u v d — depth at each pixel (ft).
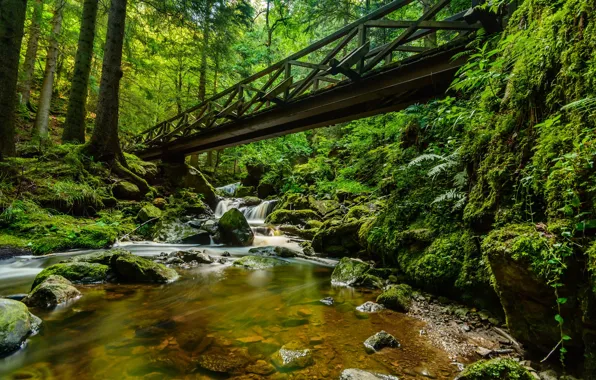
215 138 31.50
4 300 7.14
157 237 21.62
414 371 6.01
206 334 7.60
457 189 11.25
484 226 9.08
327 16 38.55
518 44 8.05
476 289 8.98
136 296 10.44
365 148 31.91
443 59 14.94
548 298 5.65
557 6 7.41
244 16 44.19
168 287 11.69
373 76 17.43
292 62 21.66
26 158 22.38
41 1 34.17
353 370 5.65
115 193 26.43
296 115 22.74
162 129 40.45
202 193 39.37
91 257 12.94
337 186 33.12
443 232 11.23
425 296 10.52
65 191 21.20
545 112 7.06
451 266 9.88
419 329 8.04
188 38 47.06
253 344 7.09
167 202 30.35
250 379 5.66
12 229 17.06
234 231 22.82
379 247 14.26
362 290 11.82
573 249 5.22
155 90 52.39
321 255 18.93
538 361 6.18
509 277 6.17
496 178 8.22
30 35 41.52
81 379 5.56
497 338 7.38
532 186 6.72
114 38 28.32
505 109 8.59
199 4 36.17
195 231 22.85
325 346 7.02
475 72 9.32
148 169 34.04
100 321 8.23
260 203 42.06
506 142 8.23
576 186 5.41
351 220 19.44
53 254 15.80
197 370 5.93
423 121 17.02
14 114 20.59
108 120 28.12
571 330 5.41
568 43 6.44
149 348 6.79
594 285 4.80
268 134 29.14
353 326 8.23
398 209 14.12
